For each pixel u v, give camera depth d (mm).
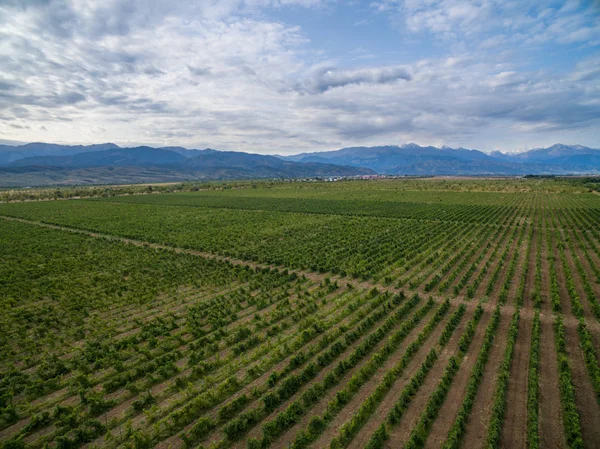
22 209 125812
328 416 19141
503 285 37594
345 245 61344
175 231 79562
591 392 21031
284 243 64312
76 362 25812
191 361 25625
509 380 22047
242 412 20062
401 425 18547
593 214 88812
